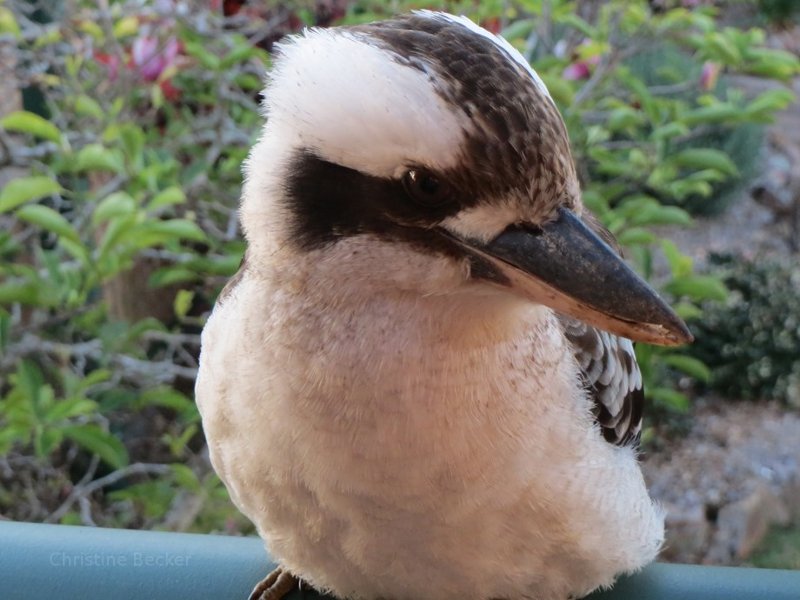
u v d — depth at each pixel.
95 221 1.03
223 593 0.76
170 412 1.40
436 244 0.66
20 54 1.29
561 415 0.70
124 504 1.36
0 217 1.33
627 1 1.35
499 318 0.68
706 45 1.31
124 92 1.26
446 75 0.65
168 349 1.37
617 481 0.73
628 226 1.26
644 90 1.29
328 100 0.66
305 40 0.68
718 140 2.70
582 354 0.73
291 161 0.67
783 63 1.33
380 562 0.72
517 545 0.71
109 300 1.42
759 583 0.75
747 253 2.61
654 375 1.34
